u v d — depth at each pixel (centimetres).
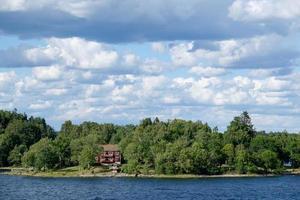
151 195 19062
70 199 17512
